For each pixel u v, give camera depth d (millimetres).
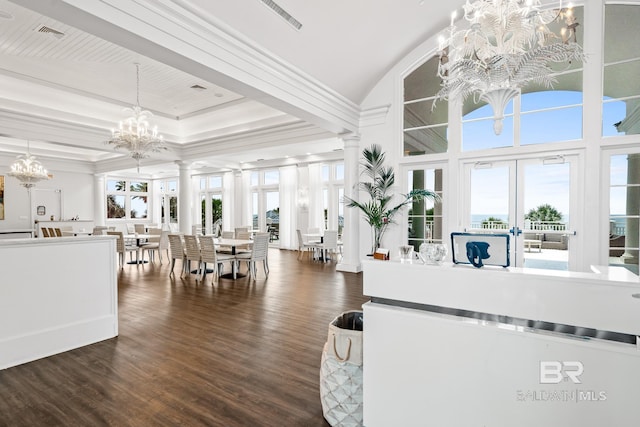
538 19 2344
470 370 1661
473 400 1657
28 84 6238
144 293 5281
